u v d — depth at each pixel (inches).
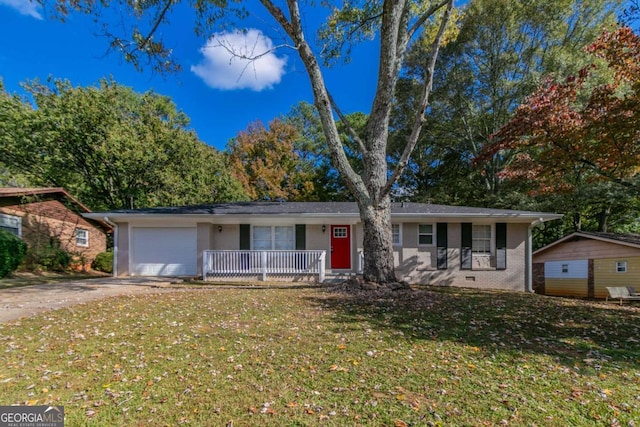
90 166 725.3
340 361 151.9
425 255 500.4
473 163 433.1
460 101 783.7
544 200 660.7
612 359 158.9
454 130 828.0
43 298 302.4
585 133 337.1
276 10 317.1
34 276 510.9
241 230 516.1
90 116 670.5
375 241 332.5
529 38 714.8
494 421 105.0
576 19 676.7
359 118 1109.7
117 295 322.0
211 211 488.4
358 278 347.9
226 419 105.7
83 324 210.8
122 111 802.2
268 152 1120.2
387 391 123.9
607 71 547.8
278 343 176.1
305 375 137.3
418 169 992.2
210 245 501.7
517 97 714.2
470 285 495.8
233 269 474.9
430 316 236.8
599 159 358.3
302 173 1134.4
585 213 742.5
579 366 149.6
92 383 129.7
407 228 504.4
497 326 214.2
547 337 194.2
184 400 117.1
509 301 309.3
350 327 206.7
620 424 103.9
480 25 732.0
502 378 135.7
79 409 111.0
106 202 780.0
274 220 508.7
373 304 273.1
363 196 335.3
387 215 338.3
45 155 678.5
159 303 279.6
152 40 351.9
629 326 222.5
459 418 106.3
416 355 160.1
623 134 321.4
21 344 172.4
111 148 672.4
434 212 487.5
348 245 525.7
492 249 503.2
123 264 499.8
